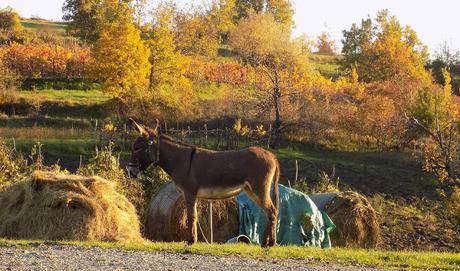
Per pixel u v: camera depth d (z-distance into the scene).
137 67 48.25
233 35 78.31
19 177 21.22
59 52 57.41
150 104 46.91
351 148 44.12
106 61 47.81
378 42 74.62
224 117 46.78
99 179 17.05
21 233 16.08
